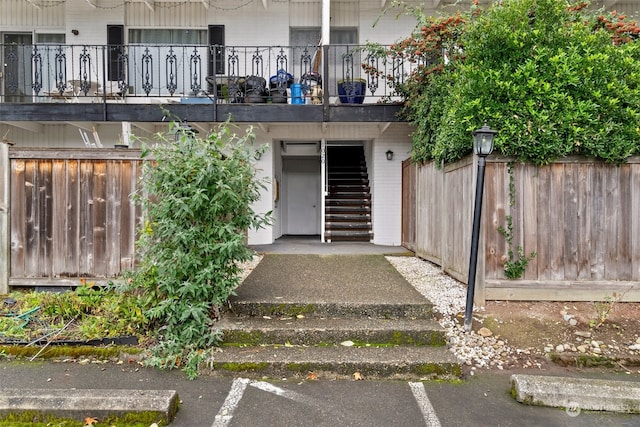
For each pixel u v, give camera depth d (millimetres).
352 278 5312
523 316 4148
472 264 3885
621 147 4211
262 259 6711
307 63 8422
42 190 4793
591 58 4148
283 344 3773
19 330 3828
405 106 7355
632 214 4398
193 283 3711
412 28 9320
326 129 9094
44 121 7586
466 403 2996
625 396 2912
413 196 7613
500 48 4391
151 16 9219
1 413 2732
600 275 4406
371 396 3086
